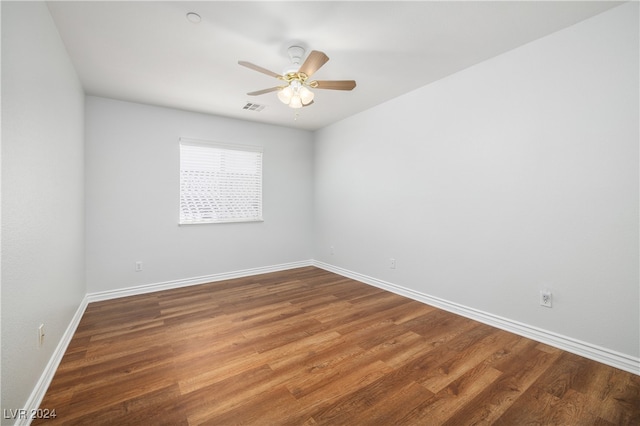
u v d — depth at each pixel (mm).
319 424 1438
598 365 1932
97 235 3291
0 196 1161
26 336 1420
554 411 1521
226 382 1772
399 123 3393
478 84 2600
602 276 1955
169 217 3732
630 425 1421
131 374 1847
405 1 1762
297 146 4852
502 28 2064
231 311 2951
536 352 2107
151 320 2721
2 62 1182
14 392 1283
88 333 2439
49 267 1783
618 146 1870
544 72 2186
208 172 4027
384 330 2496
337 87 2436
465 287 2777
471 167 2684
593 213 1984
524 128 2309
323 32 2092
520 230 2359
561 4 1819
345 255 4348
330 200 4633
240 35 2117
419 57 2479
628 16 1811
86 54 2352
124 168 3439
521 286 2369
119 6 1782
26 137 1433
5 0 1216
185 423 1438
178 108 3729
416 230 3242
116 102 3381
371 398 1630
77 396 1627
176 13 1862
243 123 4281
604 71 1910
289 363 1985
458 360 2014
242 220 4297
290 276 4355
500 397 1632
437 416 1491
